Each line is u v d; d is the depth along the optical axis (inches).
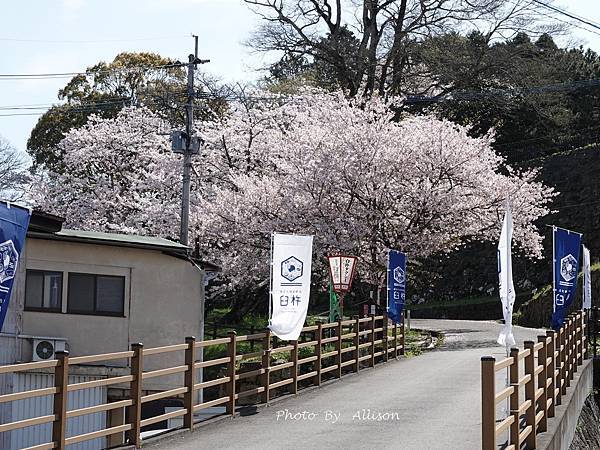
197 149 912.9
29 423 351.3
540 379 428.5
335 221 1007.0
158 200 1189.1
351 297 1456.7
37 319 637.3
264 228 1027.3
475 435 432.8
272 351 566.6
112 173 1331.2
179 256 699.4
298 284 581.9
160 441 440.1
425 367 737.6
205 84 1529.3
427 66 1504.7
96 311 665.0
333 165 997.2
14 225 377.1
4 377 585.9
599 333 946.1
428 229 1039.0
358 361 714.8
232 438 446.0
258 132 1216.2
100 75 1784.0
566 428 487.5
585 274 816.9
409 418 488.1
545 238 1583.4
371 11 1508.4
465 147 1029.8
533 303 1355.8
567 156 1676.9
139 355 426.0
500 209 1051.9
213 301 1312.7
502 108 1563.7
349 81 1510.8
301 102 1312.7
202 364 485.7
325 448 411.2
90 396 631.8
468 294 1652.3
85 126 1456.7
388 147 1017.5
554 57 1718.8
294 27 1541.6
